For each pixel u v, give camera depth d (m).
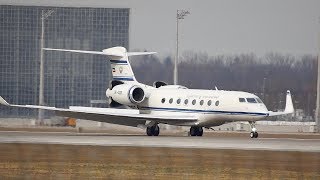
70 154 148.12
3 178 114.44
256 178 119.50
